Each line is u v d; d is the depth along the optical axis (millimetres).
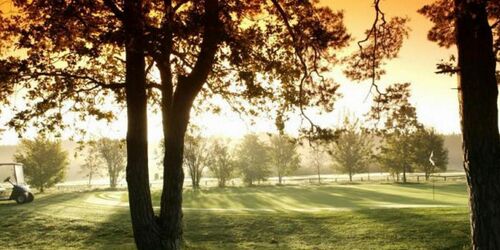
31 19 10039
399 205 28344
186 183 75812
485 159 8383
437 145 61844
